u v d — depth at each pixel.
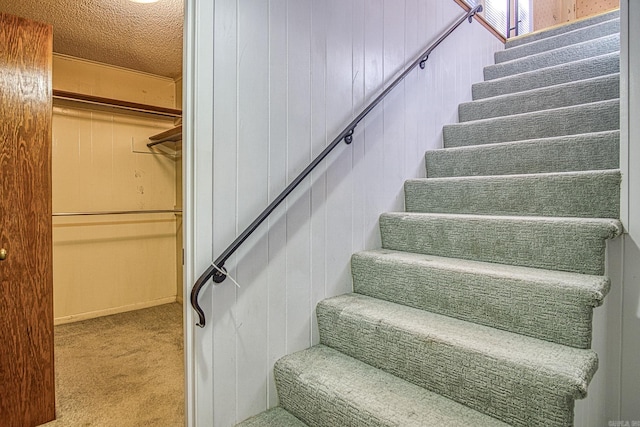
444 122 2.58
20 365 1.73
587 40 2.89
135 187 3.67
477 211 1.88
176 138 3.46
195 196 1.28
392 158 2.07
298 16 1.58
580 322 1.17
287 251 1.55
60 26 2.72
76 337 2.92
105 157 3.48
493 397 1.13
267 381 1.49
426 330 1.33
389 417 1.13
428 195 2.07
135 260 3.69
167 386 2.14
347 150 1.80
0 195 1.69
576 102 2.23
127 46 3.08
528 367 1.07
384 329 1.41
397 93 2.11
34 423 1.76
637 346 1.30
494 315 1.35
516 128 2.24
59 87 3.24
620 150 1.41
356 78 1.85
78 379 2.22
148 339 2.88
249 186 1.42
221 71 1.33
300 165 1.59
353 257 1.81
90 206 3.41
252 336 1.44
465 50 2.85
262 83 1.45
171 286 3.93
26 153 1.75
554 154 1.86
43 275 1.80
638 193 1.33
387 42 2.04
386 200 2.04
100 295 3.49
